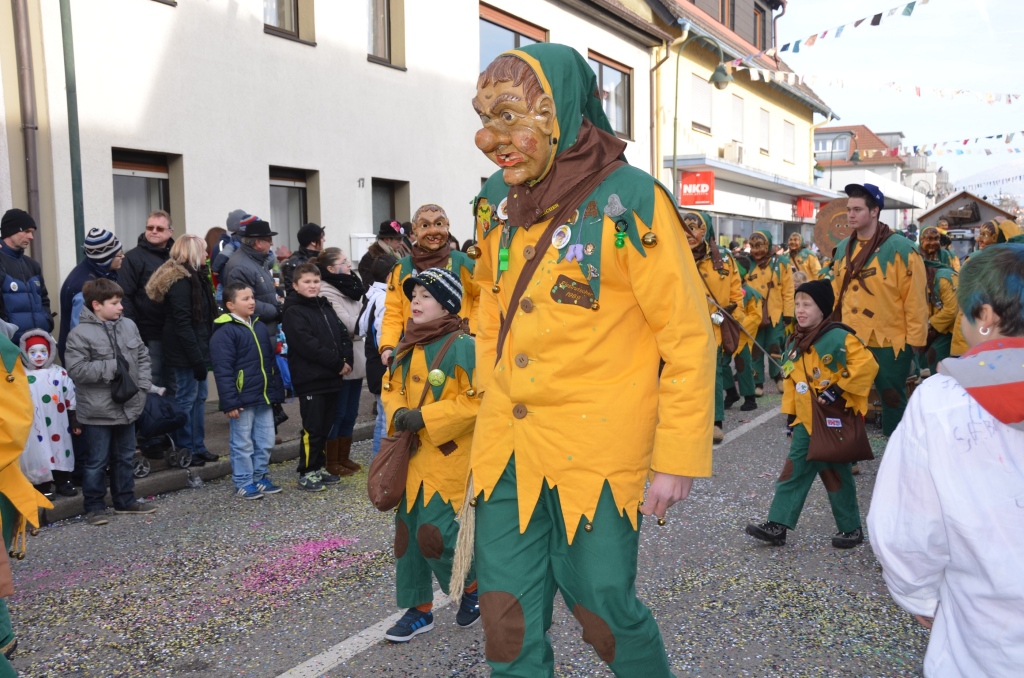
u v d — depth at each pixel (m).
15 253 6.43
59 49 7.86
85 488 5.62
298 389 6.27
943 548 1.81
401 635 3.74
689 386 2.25
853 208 6.85
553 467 2.36
